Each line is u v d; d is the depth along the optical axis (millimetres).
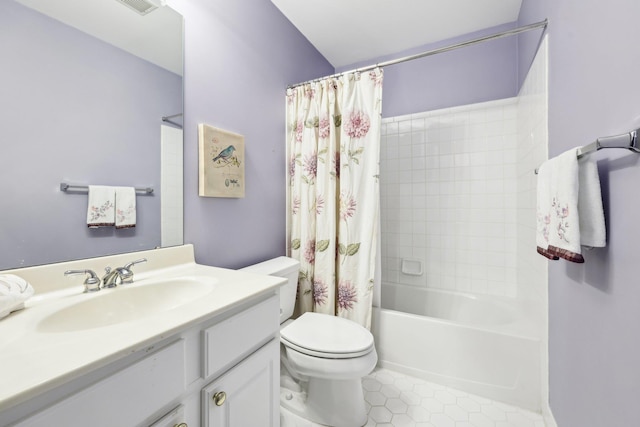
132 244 1037
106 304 845
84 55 904
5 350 519
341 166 1677
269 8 1730
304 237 1787
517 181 1941
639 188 613
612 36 722
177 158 1191
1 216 745
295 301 1792
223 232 1424
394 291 2295
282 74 1851
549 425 1224
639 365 607
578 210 793
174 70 1173
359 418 1273
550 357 1237
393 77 2344
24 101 778
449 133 2146
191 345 691
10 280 694
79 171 894
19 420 417
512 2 1750
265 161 1707
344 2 1745
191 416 693
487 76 2043
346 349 1167
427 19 1914
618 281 696
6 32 748
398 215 2332
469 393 1500
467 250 2111
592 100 832
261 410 914
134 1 1044
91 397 493
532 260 1563
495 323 1871
